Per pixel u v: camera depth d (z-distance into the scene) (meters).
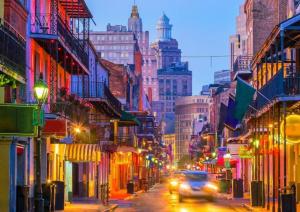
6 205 28.94
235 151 61.88
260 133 42.66
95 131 53.00
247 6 70.81
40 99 25.06
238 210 38.97
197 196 46.53
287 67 41.44
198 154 150.12
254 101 42.56
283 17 60.84
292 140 29.08
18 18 31.02
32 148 33.81
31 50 33.94
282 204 29.44
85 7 44.09
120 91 87.19
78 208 37.62
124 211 38.97
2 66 21.23
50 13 38.19
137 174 89.19
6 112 24.89
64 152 42.03
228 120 47.34
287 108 32.84
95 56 60.06
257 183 38.66
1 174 28.98
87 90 53.66
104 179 63.62
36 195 26.84
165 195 63.72
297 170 43.84
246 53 73.69
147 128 105.31
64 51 38.06
